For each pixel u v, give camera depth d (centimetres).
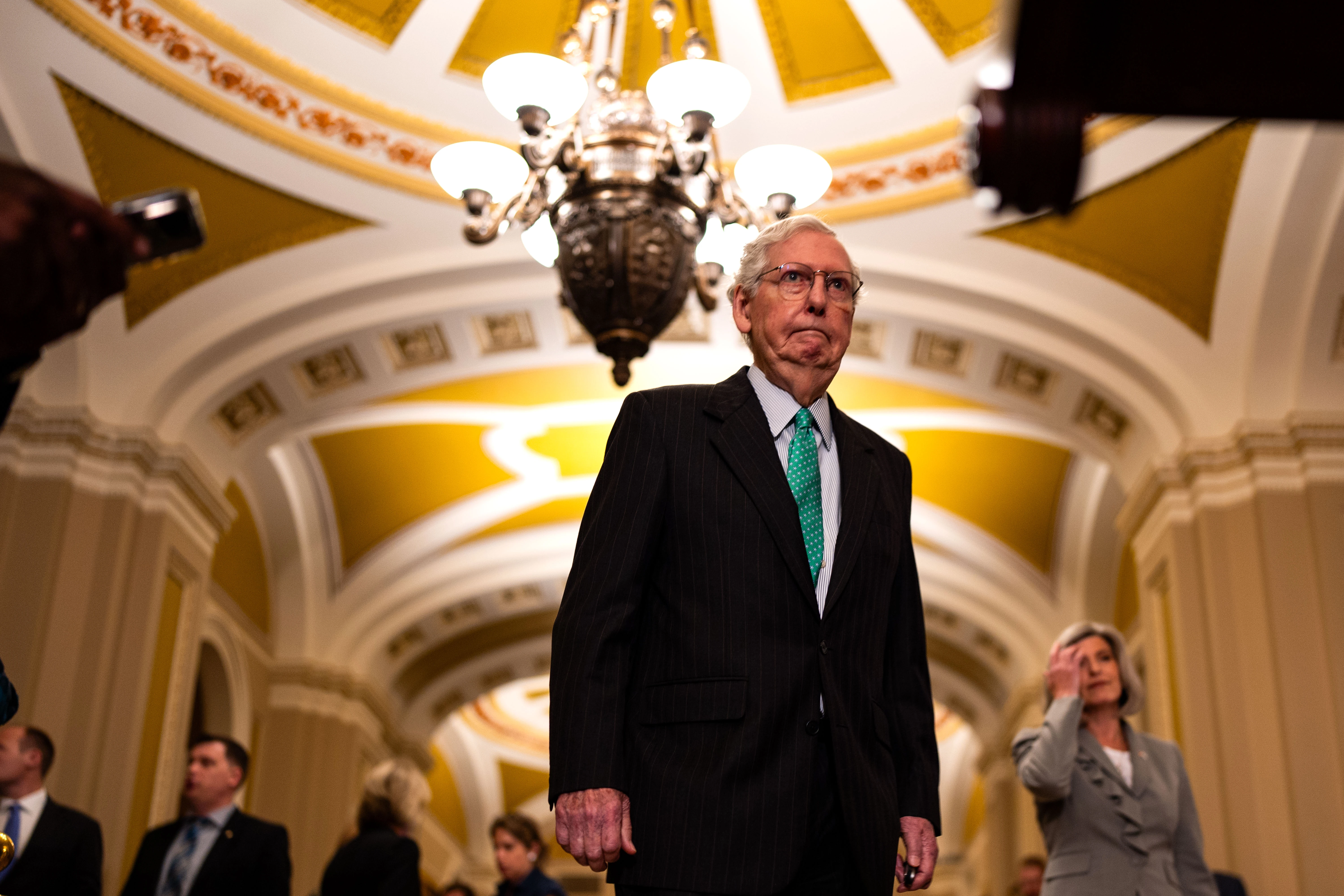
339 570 1325
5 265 116
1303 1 120
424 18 795
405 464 1237
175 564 901
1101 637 390
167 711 902
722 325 947
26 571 803
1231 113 130
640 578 212
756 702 201
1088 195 806
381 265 876
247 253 857
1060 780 358
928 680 244
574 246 562
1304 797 726
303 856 1252
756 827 194
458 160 555
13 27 708
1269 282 786
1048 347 875
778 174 557
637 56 833
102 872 485
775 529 213
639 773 203
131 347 859
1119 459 947
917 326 908
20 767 476
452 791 2402
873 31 806
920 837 224
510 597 1497
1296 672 751
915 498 1259
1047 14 121
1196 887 367
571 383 1067
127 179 797
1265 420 809
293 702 1298
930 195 845
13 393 130
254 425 968
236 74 779
